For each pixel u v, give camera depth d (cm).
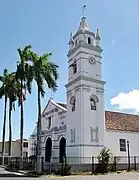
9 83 4375
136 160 3781
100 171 3073
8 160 4325
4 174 2814
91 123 3491
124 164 3450
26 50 3316
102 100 3669
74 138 3516
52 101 4312
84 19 3925
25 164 3534
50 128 4222
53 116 4200
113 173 2973
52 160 3959
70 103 3753
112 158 3353
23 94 3600
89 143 3397
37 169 2894
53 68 3144
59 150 3922
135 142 3906
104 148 3347
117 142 3728
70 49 3972
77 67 3728
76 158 3366
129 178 2356
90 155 3362
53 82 3106
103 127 3575
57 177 2514
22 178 2383
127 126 3988
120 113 4344
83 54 3694
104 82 3731
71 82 3753
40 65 3081
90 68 3703
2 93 4456
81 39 3759
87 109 3506
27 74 3183
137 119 4391
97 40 3884
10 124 4431
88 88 3584
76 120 3538
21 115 3556
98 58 3809
